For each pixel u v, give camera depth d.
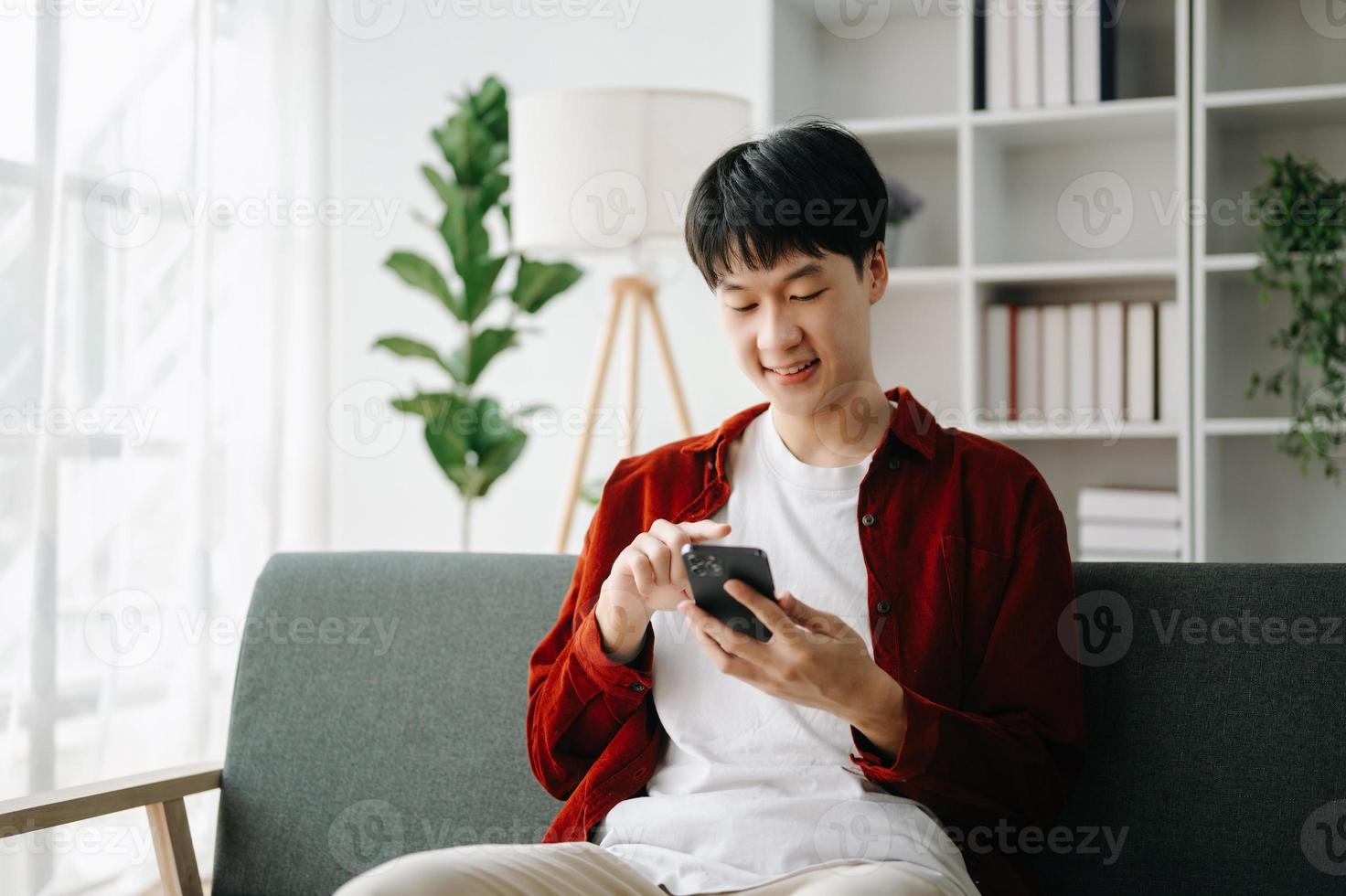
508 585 1.54
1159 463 2.95
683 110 2.57
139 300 2.43
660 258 3.23
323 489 3.17
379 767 1.50
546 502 3.48
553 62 3.44
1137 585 1.31
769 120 2.89
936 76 3.11
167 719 2.52
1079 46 2.80
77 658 2.28
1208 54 2.72
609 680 1.19
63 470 2.25
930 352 3.12
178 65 2.52
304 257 3.12
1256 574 1.28
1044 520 1.21
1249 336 2.90
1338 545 2.84
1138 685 1.28
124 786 1.37
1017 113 2.81
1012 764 1.10
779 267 1.17
